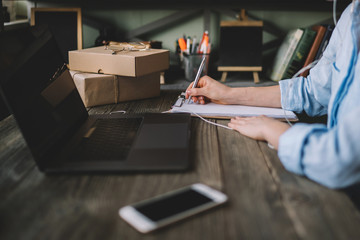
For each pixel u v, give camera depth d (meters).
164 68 1.18
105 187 0.55
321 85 0.94
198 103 1.01
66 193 0.54
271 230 0.45
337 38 0.97
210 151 0.70
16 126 0.85
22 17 2.69
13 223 0.46
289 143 0.61
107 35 2.38
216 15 2.60
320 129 0.61
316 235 0.44
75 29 2.25
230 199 0.52
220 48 2.34
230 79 2.47
